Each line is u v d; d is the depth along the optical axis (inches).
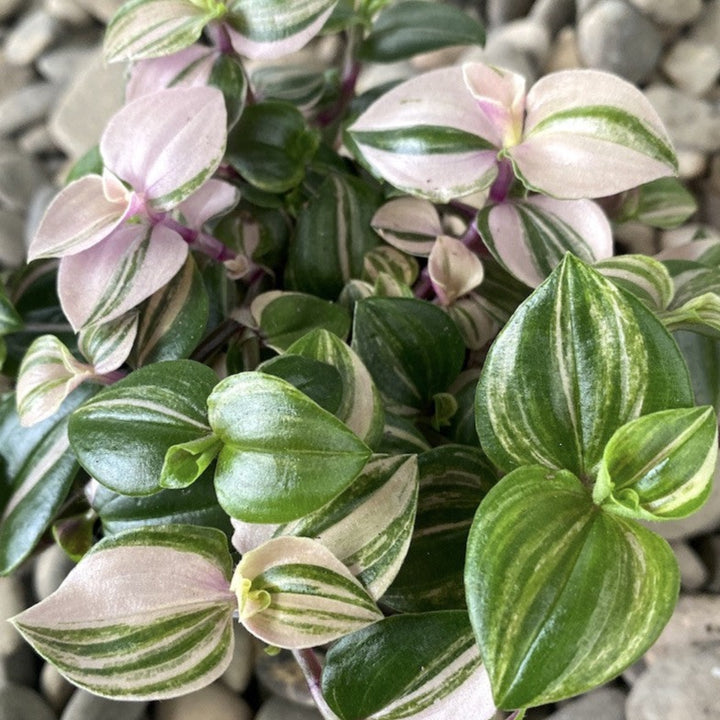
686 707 8.3
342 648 5.5
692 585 9.5
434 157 6.7
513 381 5.0
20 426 7.2
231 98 7.4
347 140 7.9
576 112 6.4
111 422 5.5
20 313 8.3
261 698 9.5
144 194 6.6
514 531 4.4
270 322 7.3
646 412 4.9
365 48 9.4
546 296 4.9
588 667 4.1
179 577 5.3
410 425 6.6
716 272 7.1
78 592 5.1
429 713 5.3
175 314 6.9
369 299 6.9
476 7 16.1
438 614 5.5
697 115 14.1
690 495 4.6
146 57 7.1
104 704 9.0
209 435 5.4
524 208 7.3
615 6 14.5
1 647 9.6
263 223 8.9
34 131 15.8
